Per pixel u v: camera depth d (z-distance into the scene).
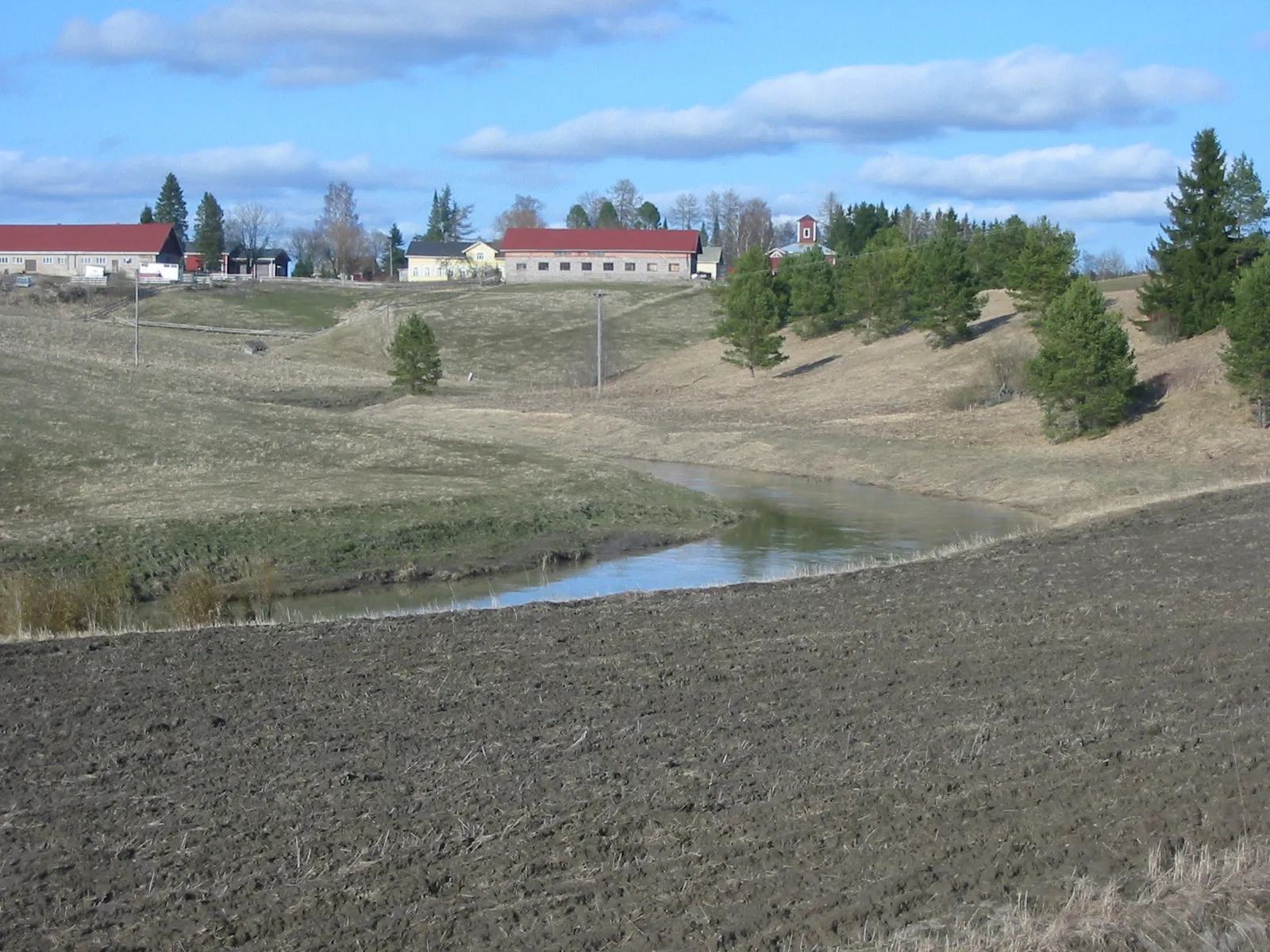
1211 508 29.89
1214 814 9.76
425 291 124.12
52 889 8.76
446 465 39.94
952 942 7.61
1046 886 8.50
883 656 15.91
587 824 9.80
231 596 24.83
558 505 33.94
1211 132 55.41
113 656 16.28
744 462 50.78
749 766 11.23
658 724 12.73
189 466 36.84
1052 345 45.41
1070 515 33.41
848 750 11.66
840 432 53.06
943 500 40.44
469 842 9.49
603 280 130.88
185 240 184.75
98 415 42.47
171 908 8.45
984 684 14.34
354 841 9.54
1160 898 8.13
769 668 15.30
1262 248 54.16
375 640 17.17
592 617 18.83
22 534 26.97
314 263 189.25
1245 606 18.70
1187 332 55.09
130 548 26.66
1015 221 84.12
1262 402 42.31
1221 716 12.70
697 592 21.22
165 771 11.39
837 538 32.56
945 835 9.45
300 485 34.66
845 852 9.12
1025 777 10.80
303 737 12.43
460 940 7.88
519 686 14.48
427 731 12.57
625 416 62.66
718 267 151.88
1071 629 17.38
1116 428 45.62
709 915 8.13
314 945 7.86
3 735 12.65
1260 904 8.07
